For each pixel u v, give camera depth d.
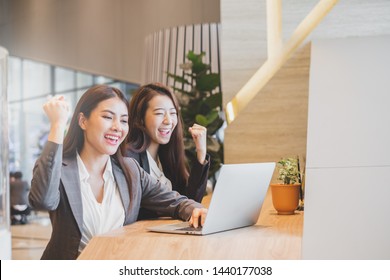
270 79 4.16
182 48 5.72
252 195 2.21
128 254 1.92
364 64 3.47
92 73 9.29
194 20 8.25
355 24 4.07
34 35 9.73
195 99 5.08
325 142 2.76
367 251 1.94
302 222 2.34
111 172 2.55
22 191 9.38
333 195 2.30
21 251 6.84
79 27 9.41
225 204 2.06
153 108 3.21
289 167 2.64
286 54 4.22
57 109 2.30
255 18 4.26
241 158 4.19
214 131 4.94
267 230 2.14
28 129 10.11
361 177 2.43
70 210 2.42
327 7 4.14
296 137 4.13
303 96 4.13
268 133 4.16
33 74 9.91
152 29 8.66
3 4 9.84
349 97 3.15
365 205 2.21
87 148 2.50
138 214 2.84
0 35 9.87
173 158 3.31
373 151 2.63
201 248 1.92
